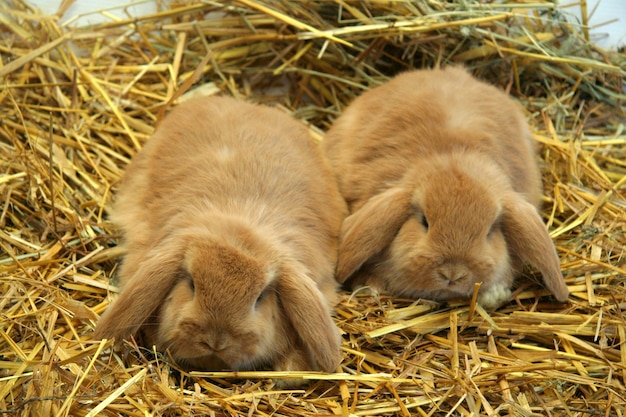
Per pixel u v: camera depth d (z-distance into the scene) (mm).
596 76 1249
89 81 1168
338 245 1010
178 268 889
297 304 891
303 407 878
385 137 1053
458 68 1142
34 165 1056
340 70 1245
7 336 884
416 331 956
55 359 875
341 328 948
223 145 999
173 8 1237
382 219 974
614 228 1059
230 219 920
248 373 891
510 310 991
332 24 1234
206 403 863
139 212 990
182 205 952
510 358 939
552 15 1261
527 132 1120
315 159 1037
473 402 891
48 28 1198
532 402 909
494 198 967
